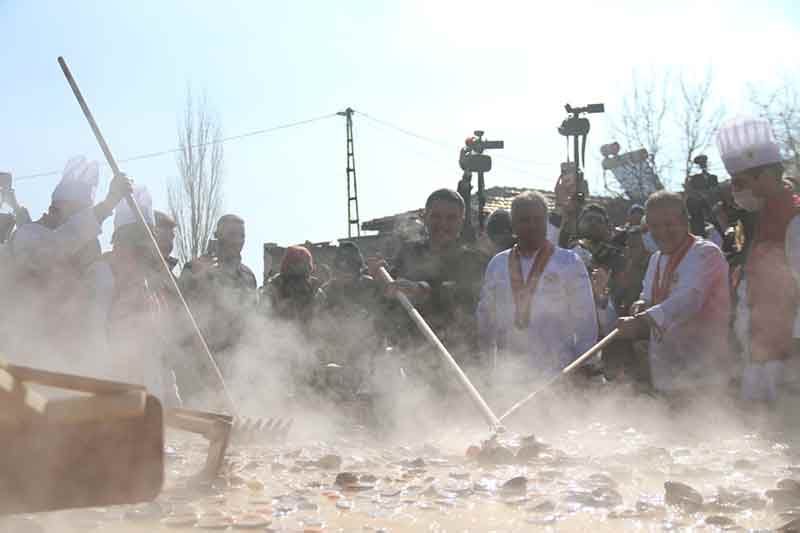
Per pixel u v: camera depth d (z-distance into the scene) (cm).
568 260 600
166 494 288
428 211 661
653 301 591
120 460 141
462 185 1130
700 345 572
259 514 258
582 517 253
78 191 582
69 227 573
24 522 231
